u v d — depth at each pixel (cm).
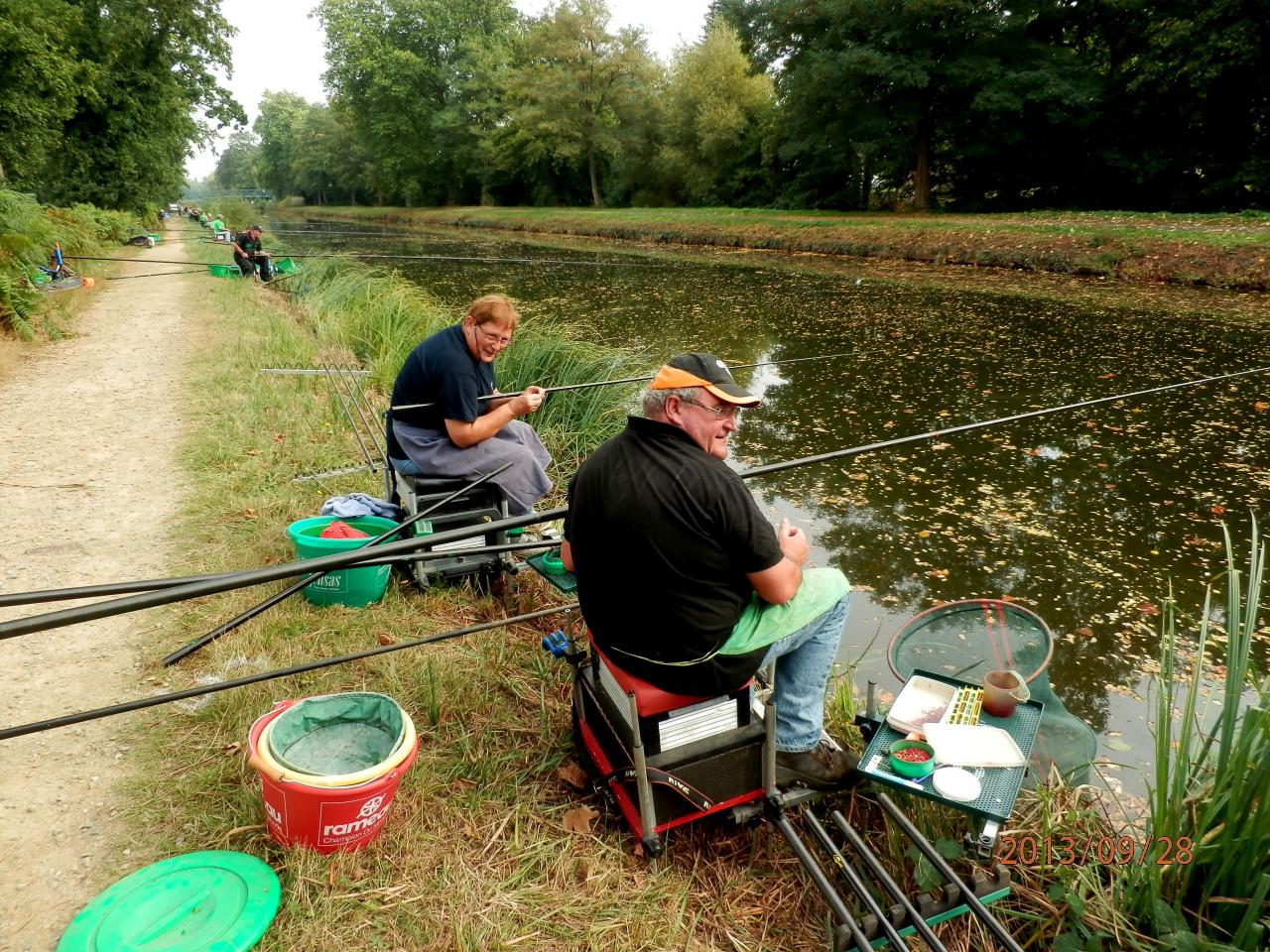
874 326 1118
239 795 219
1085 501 539
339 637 300
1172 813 203
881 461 613
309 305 1090
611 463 193
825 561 460
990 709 229
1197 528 499
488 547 329
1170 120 2341
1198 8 2106
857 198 3036
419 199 5569
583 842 217
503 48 4897
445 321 959
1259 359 888
